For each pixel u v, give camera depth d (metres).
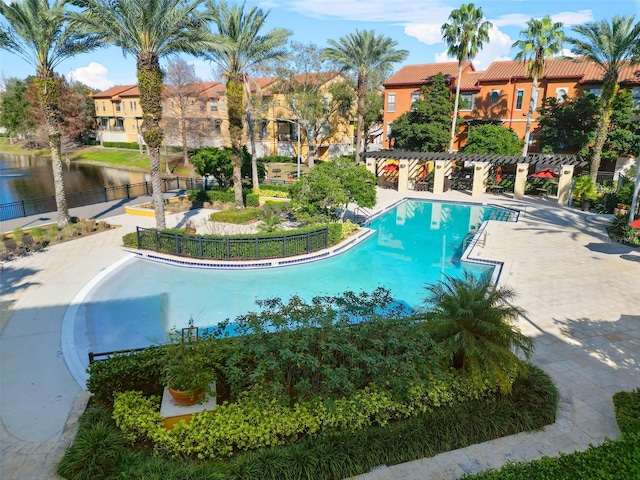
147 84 16.94
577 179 28.91
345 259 17.89
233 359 7.26
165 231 16.86
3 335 10.66
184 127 44.53
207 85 53.31
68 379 8.79
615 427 7.20
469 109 42.00
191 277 15.52
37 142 53.50
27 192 34.34
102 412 7.12
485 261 16.61
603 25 28.03
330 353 7.29
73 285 13.98
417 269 16.72
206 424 6.54
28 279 14.40
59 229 19.80
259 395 6.89
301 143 51.19
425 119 39.66
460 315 7.82
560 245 18.70
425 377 7.43
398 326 7.97
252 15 21.70
